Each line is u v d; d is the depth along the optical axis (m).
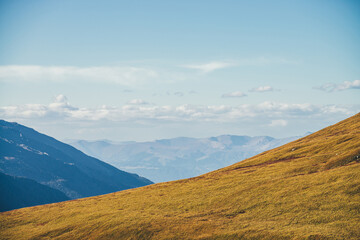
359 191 70.81
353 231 56.94
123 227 78.75
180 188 112.94
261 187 91.19
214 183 109.38
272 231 63.44
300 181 87.31
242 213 77.81
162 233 72.88
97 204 109.56
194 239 67.69
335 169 90.06
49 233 85.81
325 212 66.75
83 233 81.25
